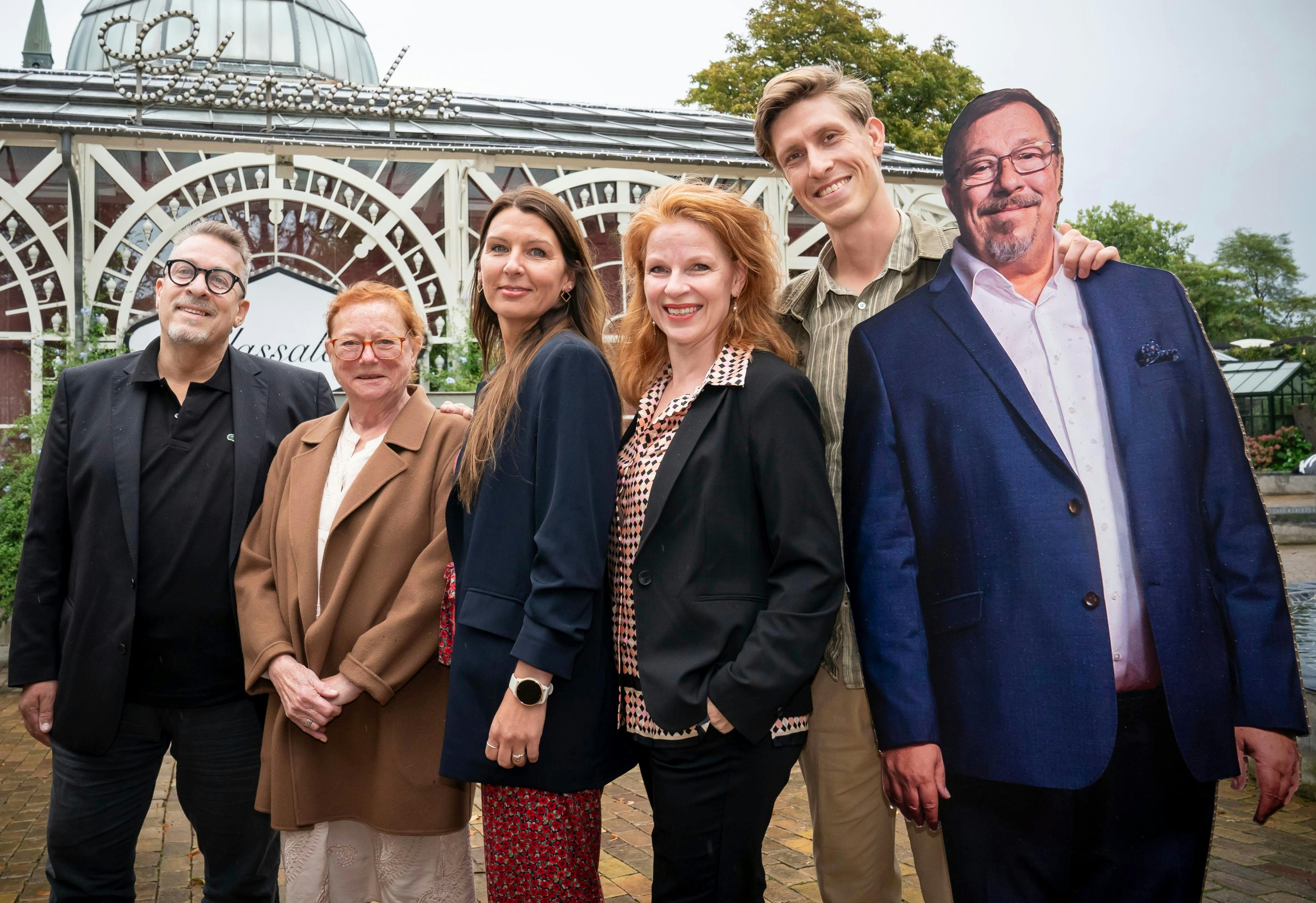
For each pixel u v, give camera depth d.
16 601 2.89
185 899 3.55
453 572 2.52
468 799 2.64
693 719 2.00
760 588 2.09
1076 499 2.01
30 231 8.95
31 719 2.91
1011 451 2.07
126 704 2.82
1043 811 2.07
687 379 2.29
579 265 2.46
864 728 2.50
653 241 2.23
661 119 12.77
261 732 2.89
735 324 2.28
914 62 17.61
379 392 2.72
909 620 2.18
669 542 2.10
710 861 2.07
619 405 2.29
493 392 2.32
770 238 2.29
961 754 2.12
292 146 9.21
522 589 2.19
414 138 9.77
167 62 16.22
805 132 2.48
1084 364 2.03
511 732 2.10
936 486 2.16
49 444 2.93
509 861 2.23
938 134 17.00
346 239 9.56
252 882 2.92
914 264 2.45
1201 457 1.95
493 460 2.24
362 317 2.68
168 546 2.81
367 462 2.70
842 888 2.56
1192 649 1.94
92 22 18.38
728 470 2.10
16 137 8.71
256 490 2.88
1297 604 4.93
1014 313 2.09
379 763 2.55
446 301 9.62
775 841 3.98
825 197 2.50
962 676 2.12
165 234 8.95
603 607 2.24
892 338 2.22
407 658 2.48
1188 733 1.93
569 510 2.10
